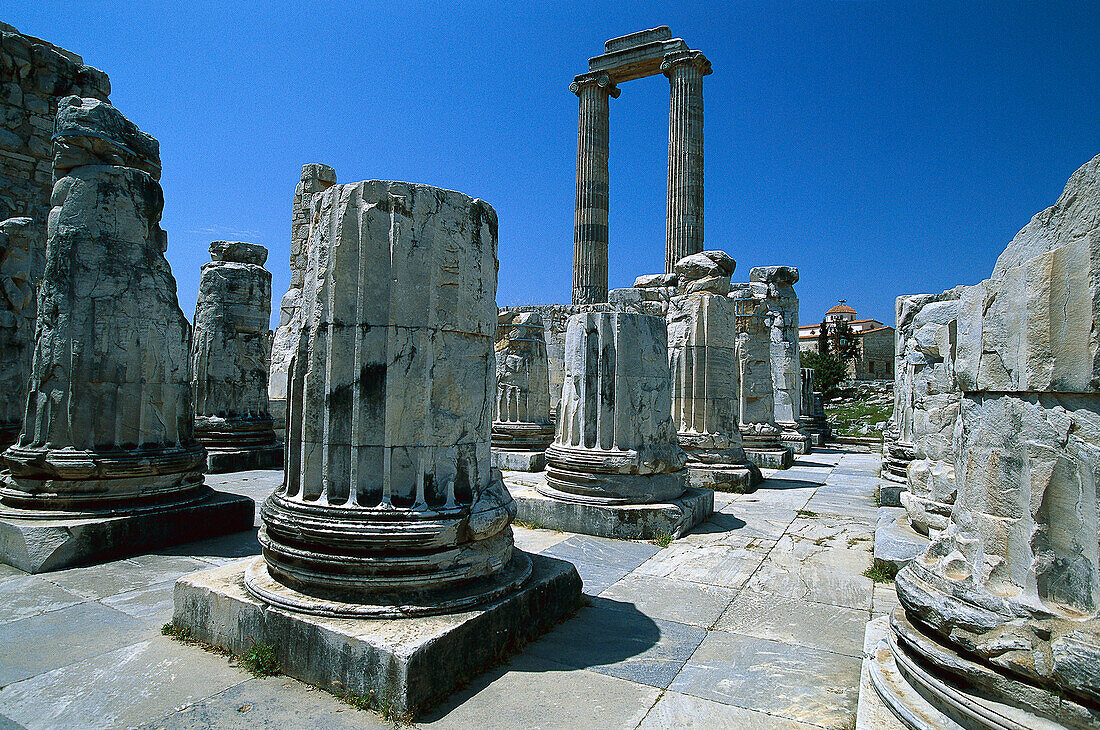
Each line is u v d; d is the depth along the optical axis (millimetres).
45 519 5723
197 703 3262
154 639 4059
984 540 2785
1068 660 2301
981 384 2924
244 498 7172
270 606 3688
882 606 4977
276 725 3072
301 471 4012
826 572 5867
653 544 6879
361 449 3883
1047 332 2572
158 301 6547
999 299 2838
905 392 9859
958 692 2607
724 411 10695
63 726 3035
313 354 4020
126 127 6629
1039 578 2514
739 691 3541
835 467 13703
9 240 8273
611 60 27641
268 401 12555
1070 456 2484
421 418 3979
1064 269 2539
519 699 3393
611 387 7586
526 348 13047
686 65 25562
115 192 6309
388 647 3203
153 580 5238
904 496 6164
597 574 5789
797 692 3539
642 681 3645
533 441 12703
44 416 6059
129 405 6293
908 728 2678
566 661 3893
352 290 3961
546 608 4391
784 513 8461
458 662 3498
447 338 4125
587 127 28172
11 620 4355
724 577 5727
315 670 3439
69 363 6059
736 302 14242
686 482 8055
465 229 4266
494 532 4160
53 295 6117
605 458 7426
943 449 5797
